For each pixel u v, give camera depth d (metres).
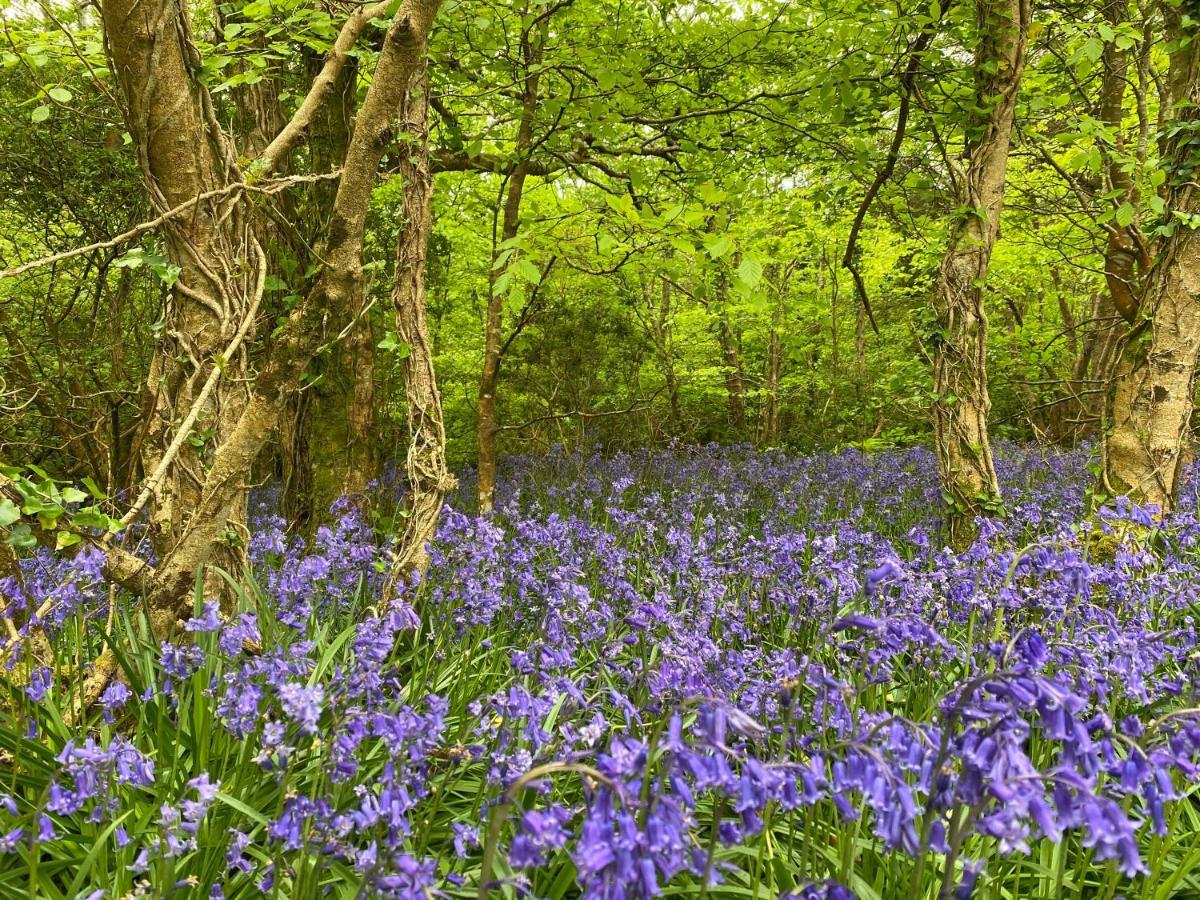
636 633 3.95
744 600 4.67
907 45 6.21
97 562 3.22
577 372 10.59
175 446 3.09
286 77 6.56
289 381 3.41
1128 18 7.40
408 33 3.16
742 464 10.23
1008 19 5.23
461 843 2.10
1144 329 5.36
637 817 1.72
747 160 8.20
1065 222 10.13
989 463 5.42
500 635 4.21
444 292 10.95
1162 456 5.25
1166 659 3.31
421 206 4.45
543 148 6.87
